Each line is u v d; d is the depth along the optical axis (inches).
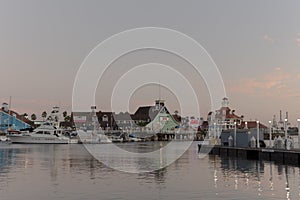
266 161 1979.6
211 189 991.0
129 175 1302.9
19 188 998.4
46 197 877.2
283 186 1042.1
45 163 1798.7
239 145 2699.3
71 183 1093.8
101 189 988.6
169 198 871.7
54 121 5615.2
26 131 5118.1
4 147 3641.7
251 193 930.1
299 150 1926.7
